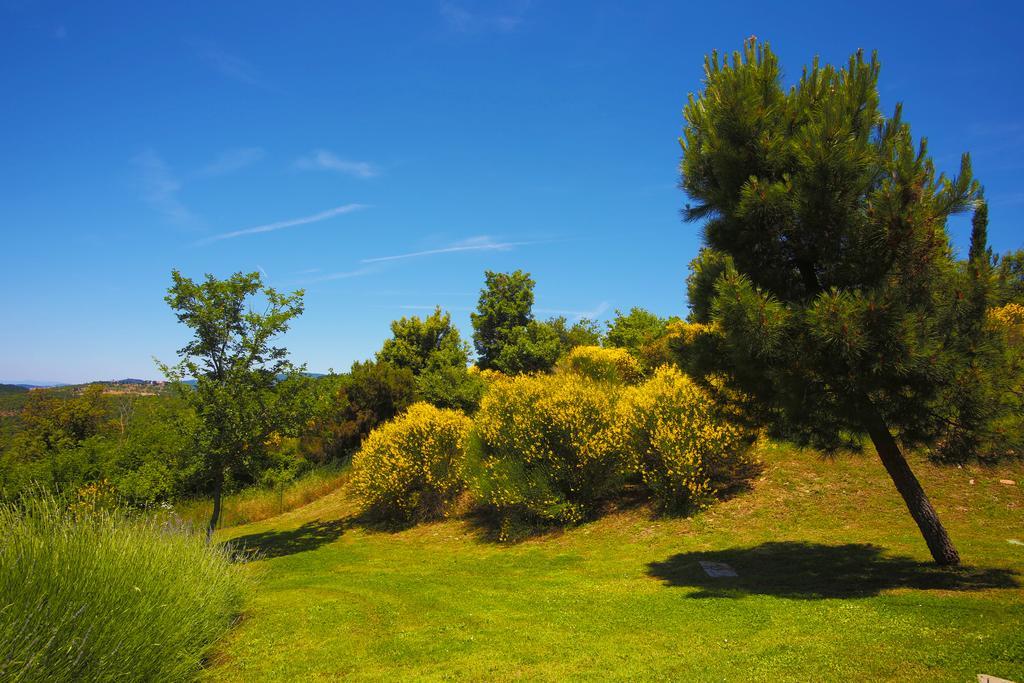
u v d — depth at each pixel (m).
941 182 5.97
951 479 9.74
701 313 7.62
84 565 4.88
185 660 5.07
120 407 31.44
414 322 26.70
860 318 5.59
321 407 13.05
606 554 9.69
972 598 5.41
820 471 11.12
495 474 11.91
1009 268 5.93
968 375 5.72
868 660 4.25
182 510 17.69
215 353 12.44
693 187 7.46
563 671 4.83
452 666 5.21
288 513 18.50
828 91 6.75
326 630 6.70
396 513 14.62
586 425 11.68
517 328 24.14
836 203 6.02
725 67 7.16
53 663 3.91
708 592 6.82
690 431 10.68
